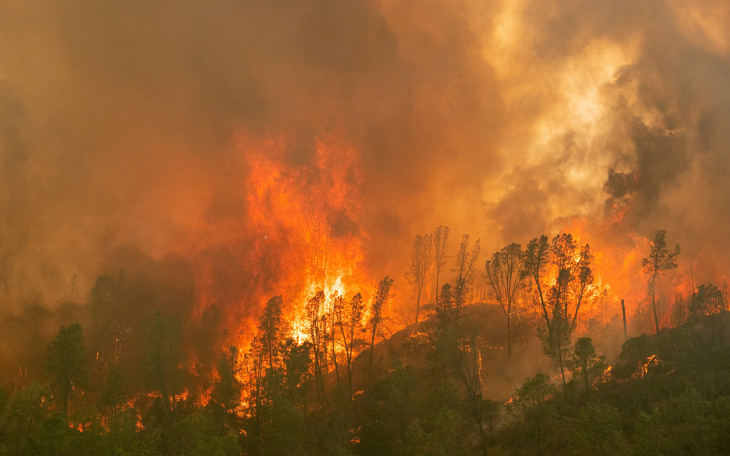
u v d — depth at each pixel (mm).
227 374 89188
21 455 64250
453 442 65312
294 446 75312
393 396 76500
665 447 56125
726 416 62062
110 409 86375
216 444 65938
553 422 67750
